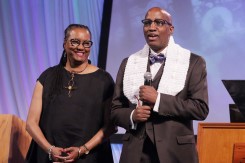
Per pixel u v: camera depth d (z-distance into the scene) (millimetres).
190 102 3062
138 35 5699
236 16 5516
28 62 5906
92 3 5852
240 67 5434
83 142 3459
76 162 3412
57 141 3455
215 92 5430
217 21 5535
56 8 5906
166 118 3090
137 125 3127
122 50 5703
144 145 3096
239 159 3123
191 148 3064
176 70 3193
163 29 3211
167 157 2994
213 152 3182
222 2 5555
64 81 3588
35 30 5922
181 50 3289
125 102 3332
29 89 5891
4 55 5926
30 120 3529
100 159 3523
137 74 3273
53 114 3500
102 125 3580
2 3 5980
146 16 3246
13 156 3604
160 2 5680
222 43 5496
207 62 5500
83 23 5855
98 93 3568
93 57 5773
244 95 3400
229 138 3180
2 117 3582
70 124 3465
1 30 5941
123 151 3141
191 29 5574
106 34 5738
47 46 5891
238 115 3541
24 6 5977
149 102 3049
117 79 3389
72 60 3609
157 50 3299
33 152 3559
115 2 5773
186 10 5605
